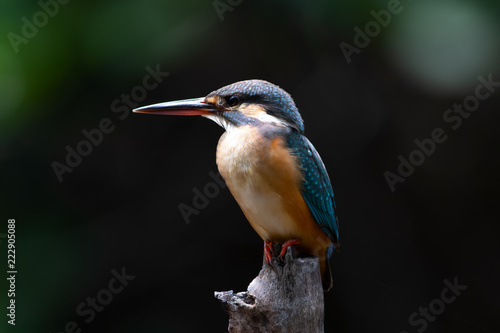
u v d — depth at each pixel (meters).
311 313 5.79
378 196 12.46
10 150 11.28
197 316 12.15
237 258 12.40
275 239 6.93
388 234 12.49
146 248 12.01
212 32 11.10
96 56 10.57
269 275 5.86
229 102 6.93
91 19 10.52
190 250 12.20
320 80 11.82
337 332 12.37
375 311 12.38
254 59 11.63
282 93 6.89
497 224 12.39
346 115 12.02
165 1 10.71
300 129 6.89
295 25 11.12
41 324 10.96
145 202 12.05
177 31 10.75
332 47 11.27
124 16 10.56
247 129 6.60
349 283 12.41
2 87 10.52
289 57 11.62
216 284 12.27
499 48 10.16
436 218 12.60
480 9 10.09
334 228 7.05
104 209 11.87
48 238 11.45
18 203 11.48
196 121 11.97
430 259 12.63
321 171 6.93
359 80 11.74
